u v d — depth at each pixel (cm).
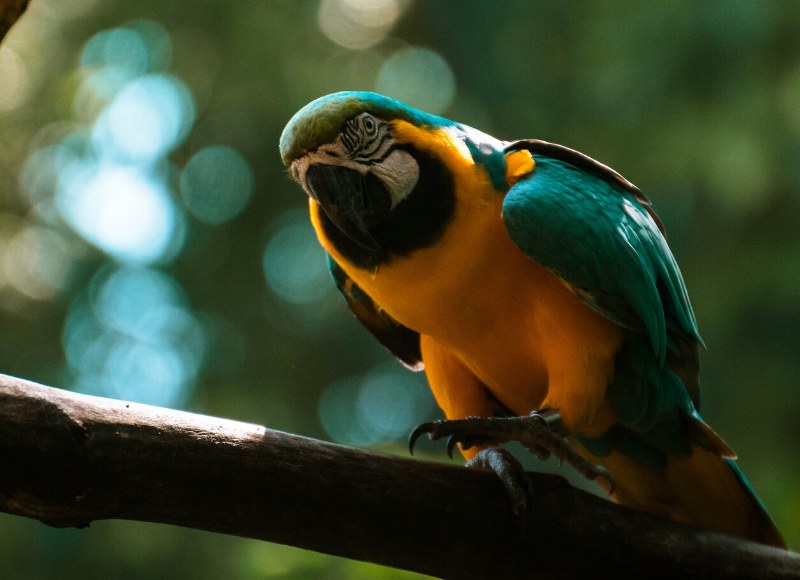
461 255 564
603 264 569
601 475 531
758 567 531
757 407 1224
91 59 1453
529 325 582
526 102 1523
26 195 1423
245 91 1420
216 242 1496
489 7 1623
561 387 575
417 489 473
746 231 1270
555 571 508
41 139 1438
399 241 566
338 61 1480
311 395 1521
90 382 1380
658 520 530
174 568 1277
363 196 566
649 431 610
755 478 1175
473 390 642
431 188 564
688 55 1237
